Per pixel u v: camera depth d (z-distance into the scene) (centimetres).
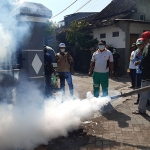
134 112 491
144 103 478
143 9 1362
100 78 549
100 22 1416
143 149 323
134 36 1209
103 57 537
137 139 358
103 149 327
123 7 1438
